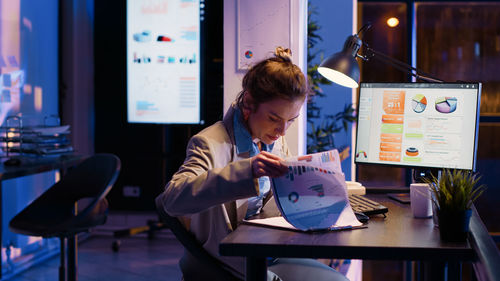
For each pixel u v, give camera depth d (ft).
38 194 14.17
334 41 16.51
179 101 15.84
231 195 4.54
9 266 12.60
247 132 5.40
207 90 16.58
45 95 14.97
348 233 4.70
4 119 12.71
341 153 12.62
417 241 4.38
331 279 5.62
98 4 17.22
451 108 6.93
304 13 9.75
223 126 5.44
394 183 18.43
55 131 12.37
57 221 9.20
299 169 4.93
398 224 5.16
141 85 15.94
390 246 4.19
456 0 17.57
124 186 17.34
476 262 3.76
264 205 5.99
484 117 17.52
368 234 4.66
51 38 15.38
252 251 4.28
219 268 4.97
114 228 16.80
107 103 17.39
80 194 9.99
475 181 4.49
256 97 5.05
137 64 15.88
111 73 17.31
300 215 4.77
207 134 5.30
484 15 18.17
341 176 5.20
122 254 14.62
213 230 5.05
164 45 15.72
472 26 18.28
